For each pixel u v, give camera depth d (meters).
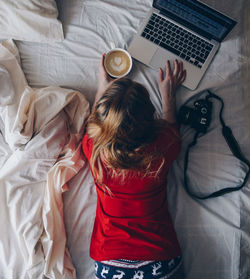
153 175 0.81
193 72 1.11
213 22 1.05
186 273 1.07
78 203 1.10
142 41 1.11
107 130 0.74
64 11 1.16
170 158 0.88
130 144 0.75
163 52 1.11
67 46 1.15
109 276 0.90
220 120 1.12
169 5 1.07
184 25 1.11
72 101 1.06
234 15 1.15
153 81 1.13
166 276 0.90
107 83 1.09
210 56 1.11
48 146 0.99
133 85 0.75
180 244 1.09
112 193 0.83
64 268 1.03
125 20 1.15
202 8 1.02
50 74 1.13
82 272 1.07
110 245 0.89
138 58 1.11
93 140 0.82
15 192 1.03
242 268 1.06
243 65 1.14
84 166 1.12
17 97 1.06
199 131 1.11
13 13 1.05
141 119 0.74
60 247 1.04
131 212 0.86
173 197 1.11
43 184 1.06
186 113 1.10
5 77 1.00
